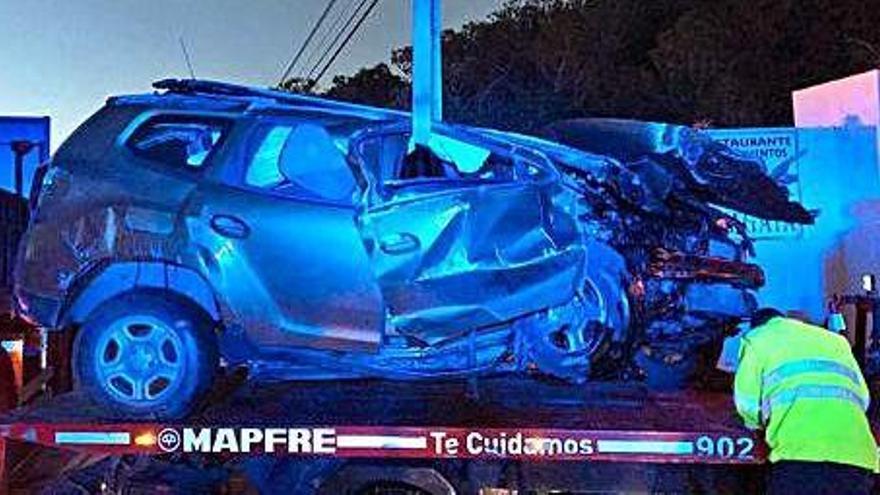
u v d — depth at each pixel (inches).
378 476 243.3
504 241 255.6
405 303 251.8
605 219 278.4
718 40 911.7
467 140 264.7
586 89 1111.0
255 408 263.4
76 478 255.4
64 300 251.0
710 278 289.3
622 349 278.2
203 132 255.6
